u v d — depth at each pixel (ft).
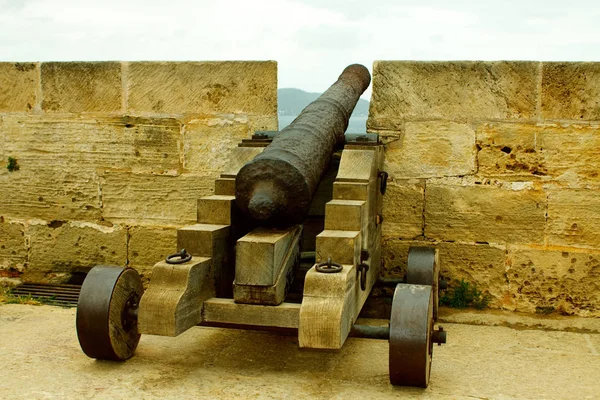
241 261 11.48
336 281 11.12
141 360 12.87
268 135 16.14
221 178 13.94
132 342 12.89
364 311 17.11
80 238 18.86
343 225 12.60
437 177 16.97
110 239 18.71
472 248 16.88
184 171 18.28
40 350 13.46
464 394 11.53
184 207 18.35
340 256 11.94
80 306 12.06
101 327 12.03
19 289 18.86
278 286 11.54
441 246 17.02
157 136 18.29
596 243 16.33
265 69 17.70
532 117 16.46
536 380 12.38
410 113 16.99
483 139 16.70
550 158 16.43
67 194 18.83
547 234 16.56
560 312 16.58
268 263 11.38
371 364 12.92
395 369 11.26
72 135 18.65
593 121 16.20
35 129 18.80
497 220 16.75
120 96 18.35
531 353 13.98
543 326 15.98
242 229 13.29
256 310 11.57
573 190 16.37
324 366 12.78
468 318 16.31
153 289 11.34
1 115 18.92
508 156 16.63
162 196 18.40
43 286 19.03
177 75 18.08
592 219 16.31
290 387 11.66
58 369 12.36
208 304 11.76
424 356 11.08
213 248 12.12
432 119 16.89
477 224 16.85
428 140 16.94
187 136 18.17
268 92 17.75
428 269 14.76
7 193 19.12
